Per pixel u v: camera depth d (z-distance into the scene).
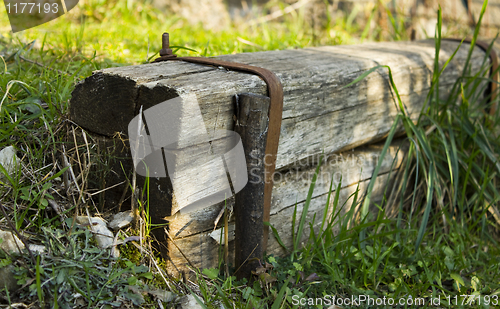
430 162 2.31
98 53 2.75
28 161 1.78
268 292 1.75
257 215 1.70
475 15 4.98
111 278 1.49
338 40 3.79
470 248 2.37
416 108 2.57
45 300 1.39
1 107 1.81
